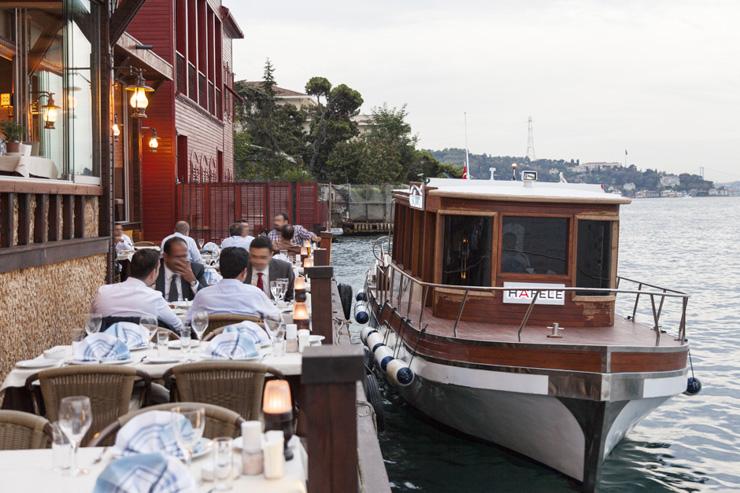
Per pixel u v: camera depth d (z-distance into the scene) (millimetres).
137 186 22312
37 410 5492
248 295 7375
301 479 3260
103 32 11000
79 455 3592
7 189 7582
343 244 47812
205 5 29656
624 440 10789
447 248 10438
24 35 10438
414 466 9305
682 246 62656
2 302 7379
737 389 14070
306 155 79188
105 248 10805
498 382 8812
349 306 17234
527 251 10164
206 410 3979
